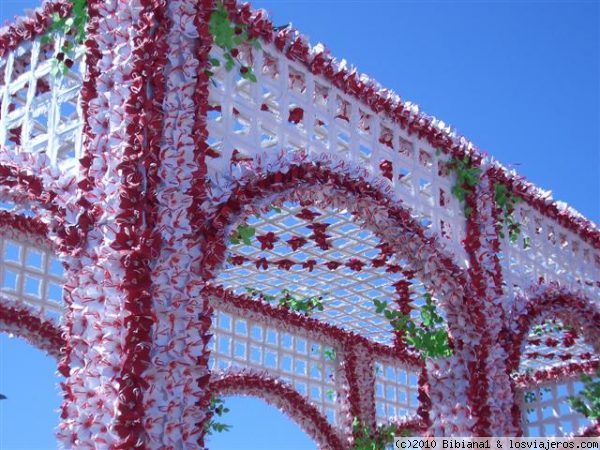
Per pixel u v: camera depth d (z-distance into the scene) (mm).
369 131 5633
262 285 9281
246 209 4141
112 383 3443
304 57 4977
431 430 5680
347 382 10477
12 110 5328
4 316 7398
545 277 7277
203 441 3619
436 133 6047
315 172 4648
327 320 10406
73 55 4512
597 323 7234
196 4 4125
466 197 6289
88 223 3811
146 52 3881
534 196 7191
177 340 3602
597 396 8984
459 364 5715
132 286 3514
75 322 3680
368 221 5219
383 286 8688
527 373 11430
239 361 9547
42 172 4070
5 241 7699
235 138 4387
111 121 3855
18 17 4945
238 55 4645
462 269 5754
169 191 3746
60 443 3490
